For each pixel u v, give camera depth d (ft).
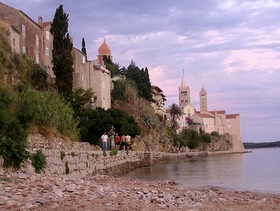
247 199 68.74
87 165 107.96
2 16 192.44
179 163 225.56
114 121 198.39
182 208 46.91
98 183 72.69
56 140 113.39
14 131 71.51
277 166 176.04
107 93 258.98
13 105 93.81
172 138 347.15
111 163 135.44
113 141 164.66
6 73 149.79
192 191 73.77
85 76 239.30
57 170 84.17
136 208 42.57
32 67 176.96
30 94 121.49
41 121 110.63
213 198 66.28
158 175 131.34
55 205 40.98
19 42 183.21
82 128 155.84
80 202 43.57
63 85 185.16
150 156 203.31
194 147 451.53
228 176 123.24
